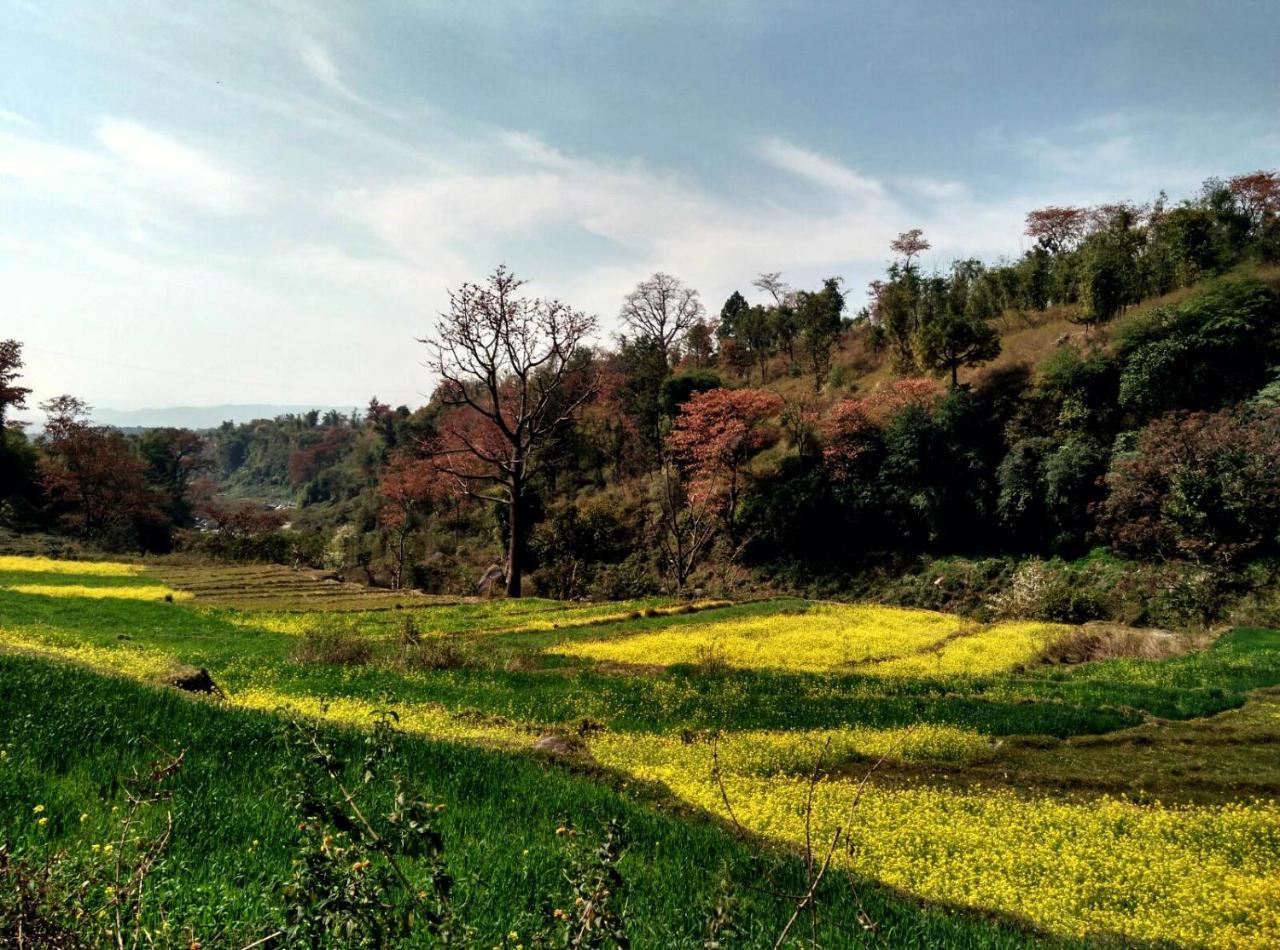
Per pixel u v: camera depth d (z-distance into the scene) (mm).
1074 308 54781
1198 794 12102
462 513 68875
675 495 56219
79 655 15594
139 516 68812
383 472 83438
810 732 14891
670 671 20766
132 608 27172
